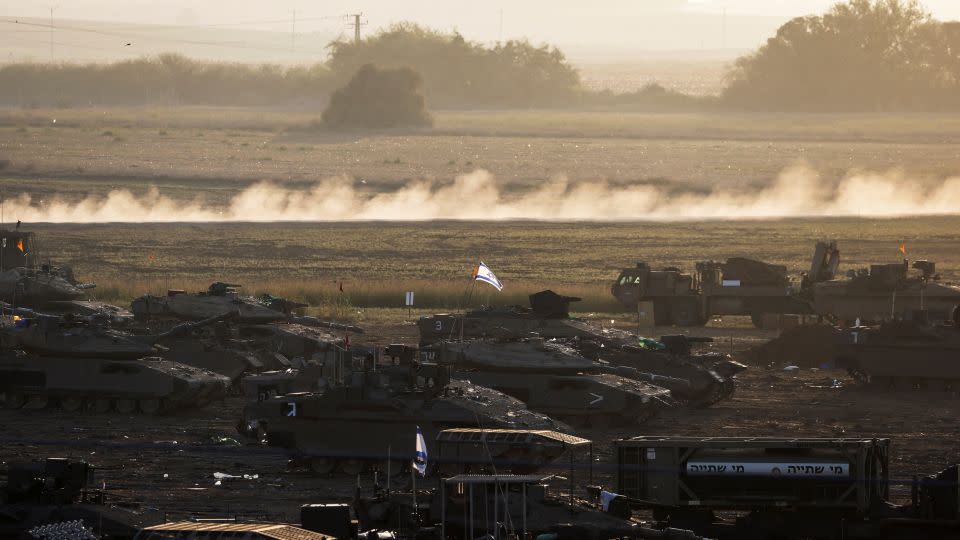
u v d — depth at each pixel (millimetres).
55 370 157000
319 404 122750
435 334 176250
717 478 96062
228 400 170625
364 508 91500
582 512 89312
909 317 184125
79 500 90312
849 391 179750
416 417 121000
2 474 96750
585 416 146500
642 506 96875
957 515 92938
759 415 157250
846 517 94750
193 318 193125
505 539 86188
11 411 157750
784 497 95250
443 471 119875
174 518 97250
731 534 95250
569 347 155250
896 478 116812
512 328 174250
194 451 131125
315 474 121875
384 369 124375
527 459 111562
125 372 155375
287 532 76000
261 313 196750
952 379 178375
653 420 152375
